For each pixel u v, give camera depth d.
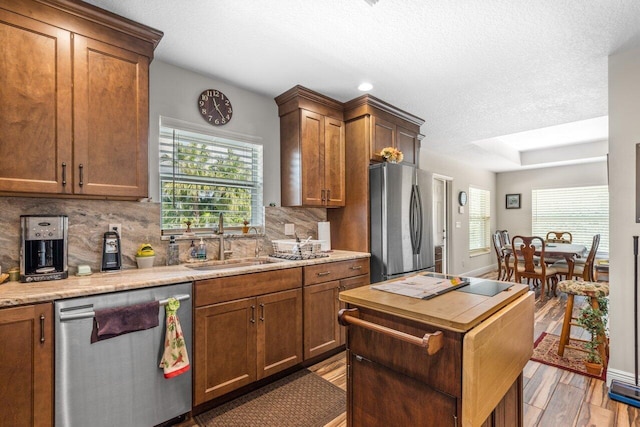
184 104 2.54
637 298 2.19
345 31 2.03
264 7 1.81
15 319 1.37
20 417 1.39
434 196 5.57
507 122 3.87
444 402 1.08
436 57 2.36
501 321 1.18
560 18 1.90
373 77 2.69
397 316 1.21
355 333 1.37
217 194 2.75
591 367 2.45
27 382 1.40
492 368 1.11
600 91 2.97
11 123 1.58
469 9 1.82
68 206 1.98
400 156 3.16
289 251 2.83
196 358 1.89
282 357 2.32
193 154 2.62
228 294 2.04
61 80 1.71
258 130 2.99
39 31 1.65
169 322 1.74
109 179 1.86
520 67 2.50
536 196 7.10
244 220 2.87
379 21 1.93
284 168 3.10
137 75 1.97
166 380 1.77
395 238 3.04
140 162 1.98
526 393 2.21
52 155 1.69
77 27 1.76
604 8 1.80
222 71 2.58
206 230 2.68
